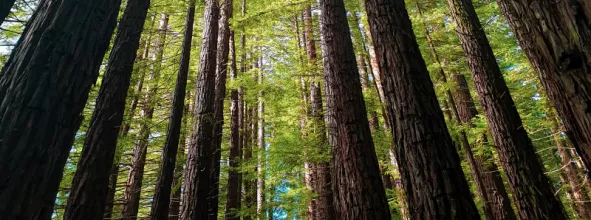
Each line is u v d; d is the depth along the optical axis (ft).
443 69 27.84
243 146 38.14
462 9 20.74
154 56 35.50
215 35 26.14
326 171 27.61
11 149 6.51
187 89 30.83
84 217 14.17
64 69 7.66
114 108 16.30
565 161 31.58
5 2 8.08
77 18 8.27
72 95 7.71
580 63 4.30
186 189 20.53
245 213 26.58
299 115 32.22
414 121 11.72
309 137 24.66
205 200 20.21
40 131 6.93
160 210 17.22
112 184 27.27
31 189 6.57
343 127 16.12
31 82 7.15
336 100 16.94
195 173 20.74
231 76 33.58
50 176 7.00
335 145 17.37
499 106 17.71
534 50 5.22
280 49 35.17
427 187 10.65
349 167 15.15
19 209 6.31
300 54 33.73
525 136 16.98
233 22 27.86
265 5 32.45
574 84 4.41
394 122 12.42
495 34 26.94
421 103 11.98
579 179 31.53
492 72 18.61
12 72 7.32
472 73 19.63
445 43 28.66
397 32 13.57
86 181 14.71
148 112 30.66
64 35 7.88
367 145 15.64
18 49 7.72
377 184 14.76
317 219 31.50
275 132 36.94
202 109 22.82
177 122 19.57
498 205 22.68
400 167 11.94
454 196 10.21
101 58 8.89
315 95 28.71
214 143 24.14
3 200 6.16
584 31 4.23
